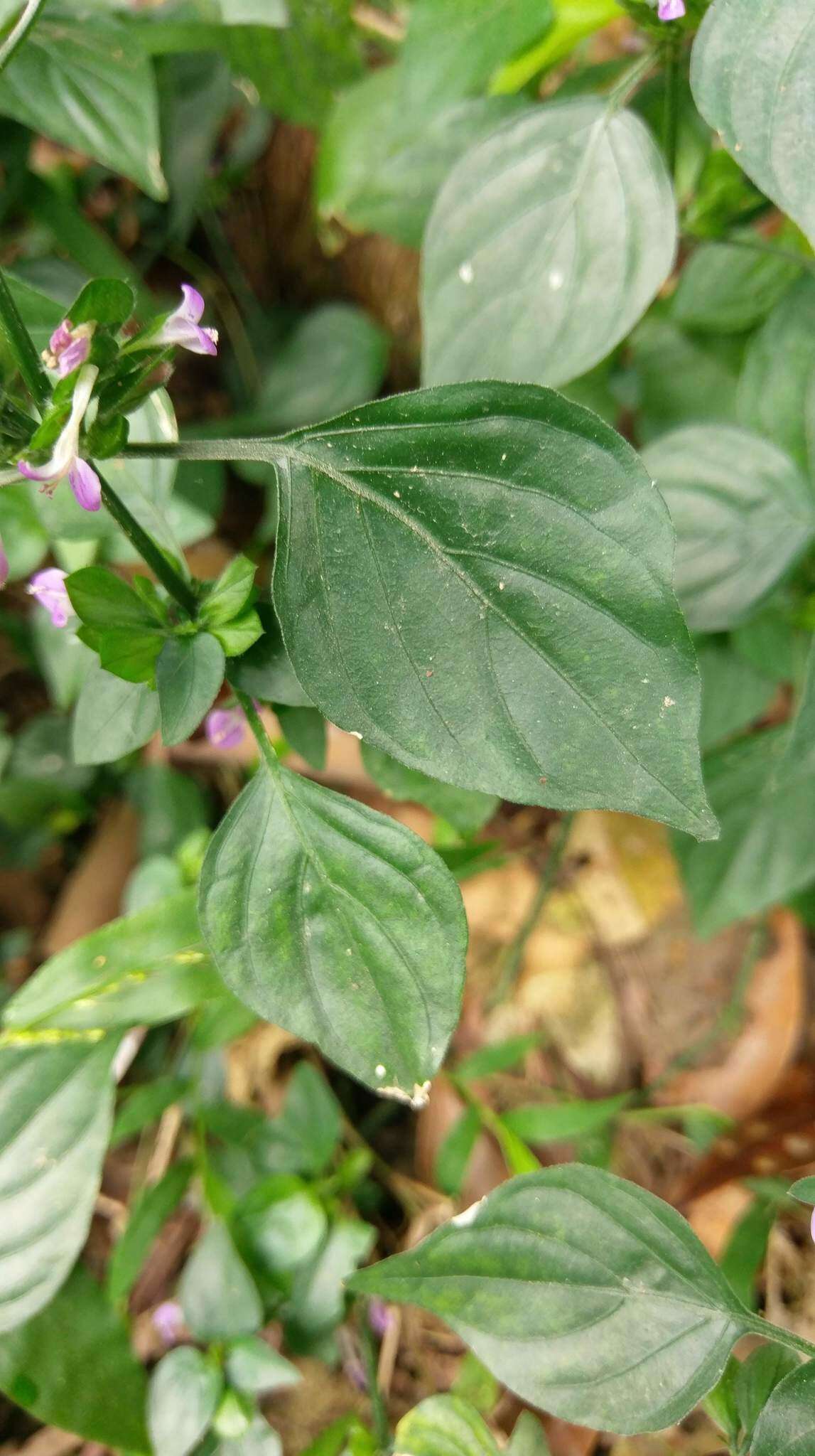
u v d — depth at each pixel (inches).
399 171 18.1
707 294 17.8
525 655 13.7
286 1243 17.2
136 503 15.7
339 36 18.6
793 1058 19.0
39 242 20.9
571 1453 17.1
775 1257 18.1
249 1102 19.7
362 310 24.0
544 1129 18.1
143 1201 17.8
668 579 13.5
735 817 18.1
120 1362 16.5
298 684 14.6
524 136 15.6
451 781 13.8
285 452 14.0
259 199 24.4
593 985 20.1
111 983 16.1
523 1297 14.5
